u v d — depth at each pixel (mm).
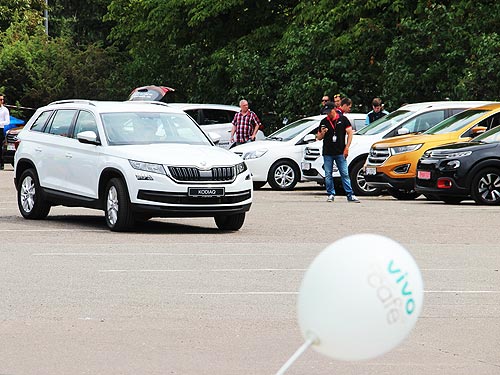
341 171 30938
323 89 47375
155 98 51125
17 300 13539
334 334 5805
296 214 26562
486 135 30828
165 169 21391
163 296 13898
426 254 18594
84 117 23656
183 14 58906
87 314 12594
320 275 5820
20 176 25406
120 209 21719
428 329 11906
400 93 43938
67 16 90688
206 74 56656
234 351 10609
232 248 19250
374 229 22828
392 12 47906
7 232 21953
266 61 52469
